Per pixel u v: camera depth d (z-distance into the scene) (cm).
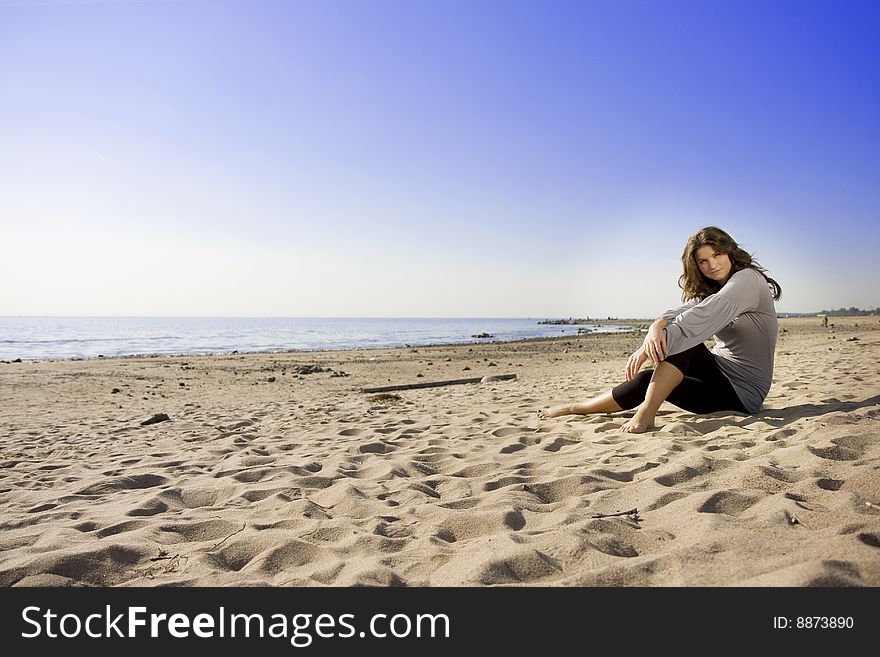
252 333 5228
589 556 179
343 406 730
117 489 333
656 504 225
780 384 580
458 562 186
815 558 153
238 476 342
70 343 3378
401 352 2262
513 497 254
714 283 397
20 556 211
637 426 374
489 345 2773
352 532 226
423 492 285
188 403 863
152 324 9706
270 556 206
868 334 2147
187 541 230
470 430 464
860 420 327
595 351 2222
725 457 284
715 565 159
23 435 584
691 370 393
